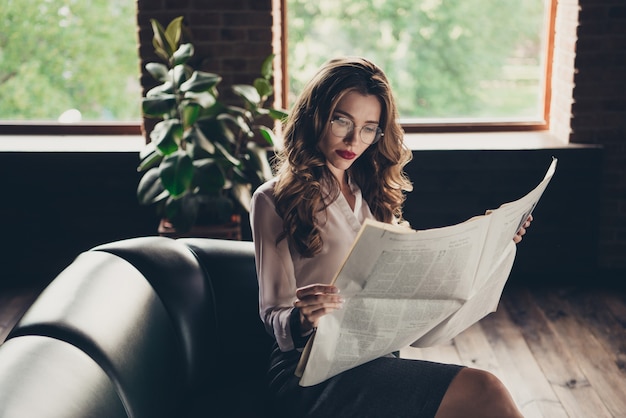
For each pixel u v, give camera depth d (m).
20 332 1.39
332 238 1.73
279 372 1.71
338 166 1.72
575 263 3.69
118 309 1.54
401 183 1.91
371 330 1.51
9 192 3.62
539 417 2.46
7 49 4.79
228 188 3.47
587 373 2.76
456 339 3.07
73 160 3.58
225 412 1.70
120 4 4.86
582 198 3.60
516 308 3.36
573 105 3.57
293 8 5.76
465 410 1.57
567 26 3.62
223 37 3.54
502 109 5.78
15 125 3.92
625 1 3.43
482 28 5.80
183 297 1.75
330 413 1.61
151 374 1.53
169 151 3.06
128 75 4.96
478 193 3.60
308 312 1.43
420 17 5.79
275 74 3.67
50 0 4.75
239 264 1.93
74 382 1.27
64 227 3.68
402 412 1.58
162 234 3.32
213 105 3.29
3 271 3.72
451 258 1.44
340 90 1.64
